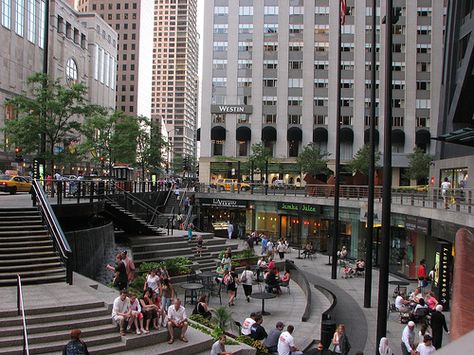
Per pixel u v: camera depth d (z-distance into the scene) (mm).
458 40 41312
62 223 22828
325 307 20922
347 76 81062
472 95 37219
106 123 52750
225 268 22656
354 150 80188
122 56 172125
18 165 65000
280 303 21438
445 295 20531
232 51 82750
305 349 15180
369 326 18625
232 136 82125
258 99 82062
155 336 12352
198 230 42594
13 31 73812
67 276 14727
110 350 11477
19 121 29703
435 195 24625
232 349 12758
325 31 82125
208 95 82625
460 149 38500
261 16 82750
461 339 833
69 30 96125
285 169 80750
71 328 11836
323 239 40938
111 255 24406
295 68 82250
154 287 15992
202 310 16547
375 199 33719
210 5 83312
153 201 42500
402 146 79750
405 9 80500
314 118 81562
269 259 28969
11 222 17578
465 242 1709
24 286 14391
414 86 79875
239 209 51562
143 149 68812
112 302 12914
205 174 81750
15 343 10875
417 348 12281
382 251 15047
